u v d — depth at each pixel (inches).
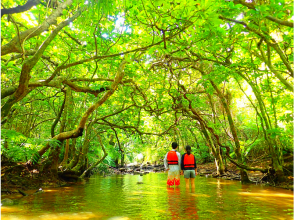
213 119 415.2
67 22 159.2
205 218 136.5
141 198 203.8
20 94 161.8
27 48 254.2
